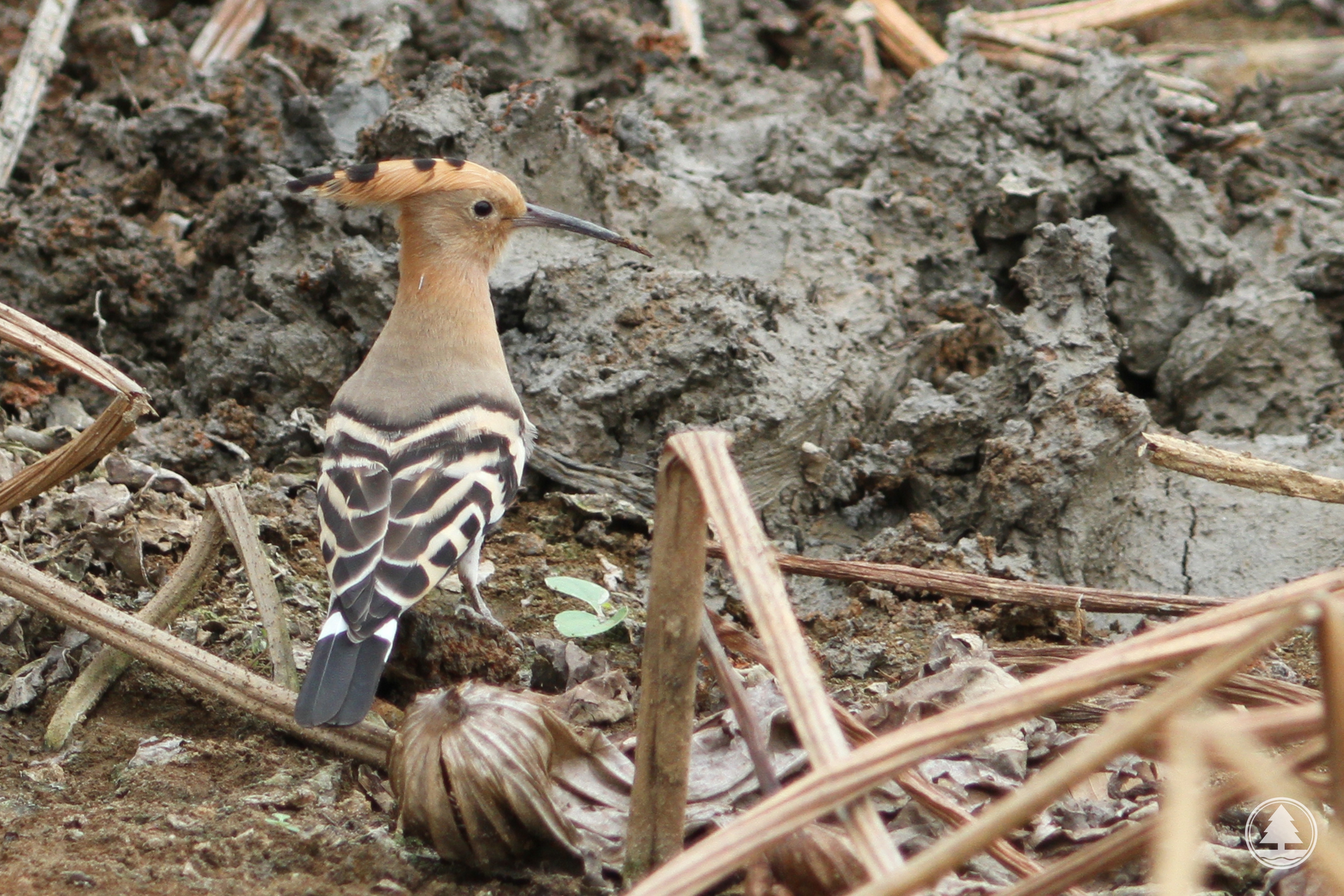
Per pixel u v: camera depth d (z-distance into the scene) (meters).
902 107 12.66
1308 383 10.88
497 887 5.83
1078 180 12.05
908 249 11.70
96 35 13.54
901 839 5.93
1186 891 3.46
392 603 7.16
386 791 6.73
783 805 3.88
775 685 6.59
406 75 13.52
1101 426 9.86
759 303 10.80
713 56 14.38
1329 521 9.52
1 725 7.32
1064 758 3.93
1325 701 3.85
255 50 13.97
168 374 11.32
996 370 10.47
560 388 10.35
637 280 10.88
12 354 10.77
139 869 5.90
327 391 10.86
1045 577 9.56
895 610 9.11
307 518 9.60
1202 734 3.70
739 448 10.07
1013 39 13.83
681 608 5.14
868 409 10.59
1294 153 13.02
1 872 5.84
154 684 7.65
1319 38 15.72
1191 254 11.52
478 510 7.94
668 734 5.31
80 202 11.38
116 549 8.44
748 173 12.52
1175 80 13.92
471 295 9.12
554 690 7.96
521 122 11.47
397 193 8.95
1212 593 9.26
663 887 3.74
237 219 11.80
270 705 6.96
